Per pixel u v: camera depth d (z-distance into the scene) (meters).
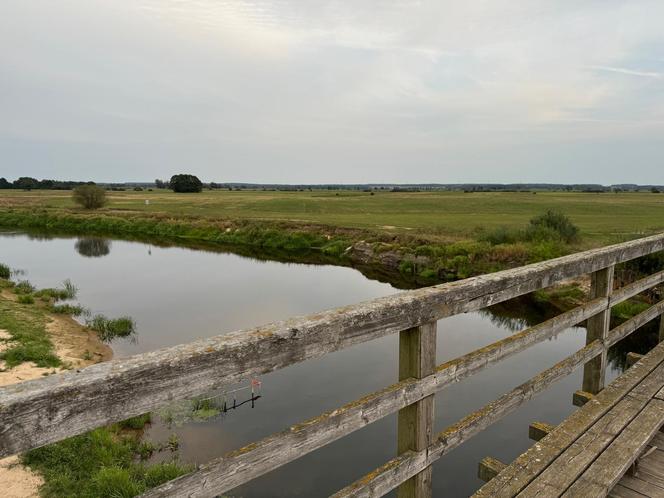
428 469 2.01
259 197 85.62
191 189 116.75
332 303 16.80
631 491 2.46
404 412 1.98
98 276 22.22
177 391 1.18
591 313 3.16
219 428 7.38
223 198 82.81
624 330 3.70
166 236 39.38
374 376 9.66
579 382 8.87
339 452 6.87
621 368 9.38
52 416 0.98
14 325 11.82
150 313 15.46
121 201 73.62
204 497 1.27
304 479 6.20
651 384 3.35
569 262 2.81
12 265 25.20
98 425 1.05
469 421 2.17
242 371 1.32
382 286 19.53
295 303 16.88
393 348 11.41
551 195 87.62
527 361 10.09
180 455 6.52
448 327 13.06
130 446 6.57
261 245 33.31
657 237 4.11
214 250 31.28
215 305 16.61
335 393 8.84
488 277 2.27
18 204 62.84
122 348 11.70
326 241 31.12
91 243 34.84
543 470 2.33
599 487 2.19
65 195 91.62
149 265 25.44
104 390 1.05
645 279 4.05
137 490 5.26
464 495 5.85
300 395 8.74
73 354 10.37
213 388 1.26
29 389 0.95
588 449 2.51
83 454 6.08
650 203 59.28
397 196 87.81
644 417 2.86
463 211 51.81
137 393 1.11
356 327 1.62
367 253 25.95
